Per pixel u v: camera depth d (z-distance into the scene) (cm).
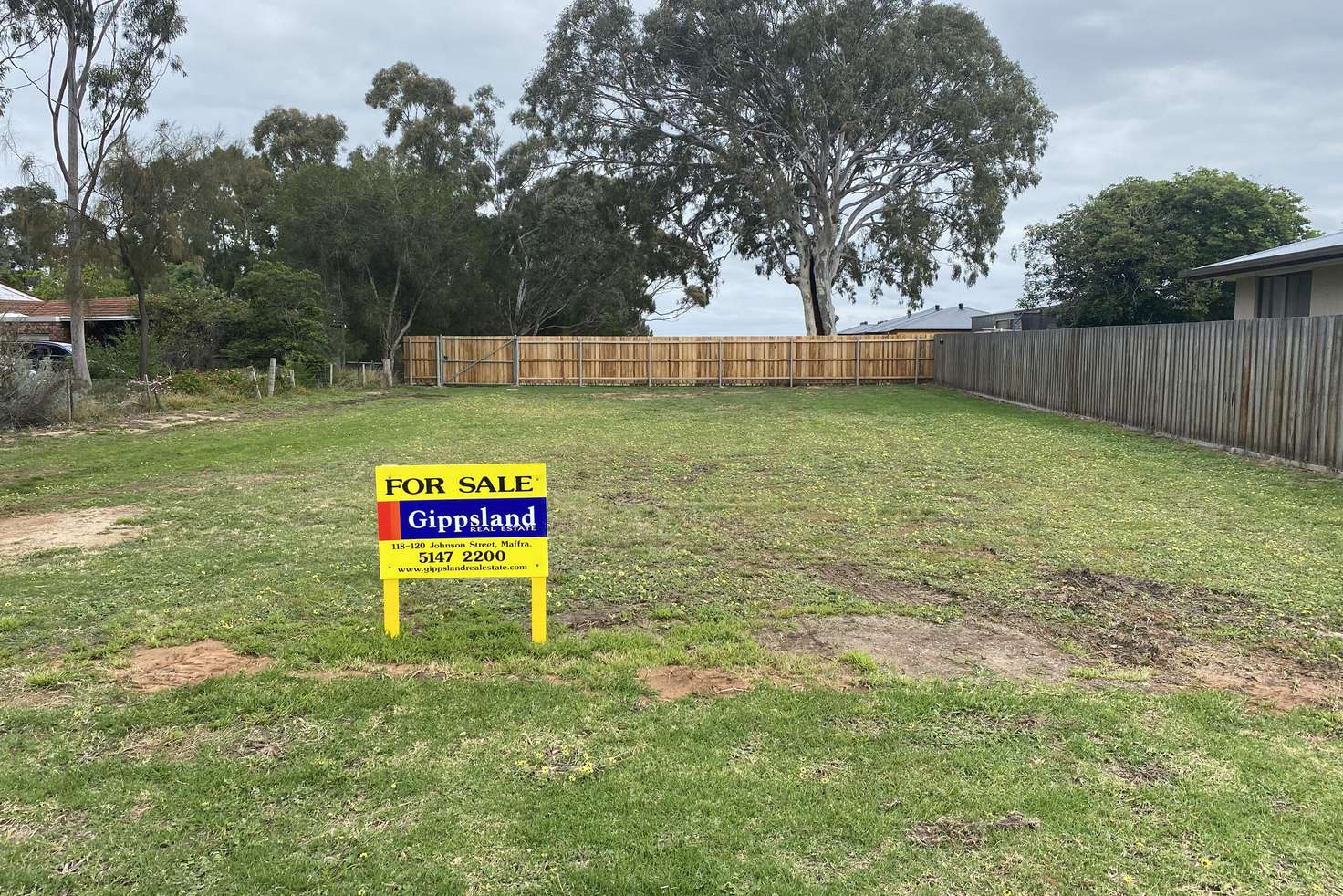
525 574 516
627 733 405
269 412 2147
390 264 3722
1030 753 387
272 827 329
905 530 838
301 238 3591
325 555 735
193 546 770
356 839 321
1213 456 1322
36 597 616
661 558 730
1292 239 2884
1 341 1834
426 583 655
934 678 471
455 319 4219
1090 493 1033
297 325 3059
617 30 3731
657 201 4100
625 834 323
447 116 4444
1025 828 328
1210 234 2836
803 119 3684
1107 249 2839
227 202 2681
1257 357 1307
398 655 498
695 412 2219
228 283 4722
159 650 512
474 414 2133
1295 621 564
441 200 3822
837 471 1213
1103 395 1891
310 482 1109
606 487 1080
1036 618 577
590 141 4019
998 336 2647
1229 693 453
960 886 293
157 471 1204
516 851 313
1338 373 1126
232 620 561
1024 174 3888
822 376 3659
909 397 2791
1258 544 770
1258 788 356
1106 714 424
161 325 2986
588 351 3631
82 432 1680
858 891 290
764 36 3544
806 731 407
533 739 399
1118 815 337
